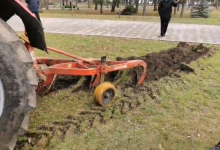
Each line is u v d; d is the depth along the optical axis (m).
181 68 5.39
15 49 2.04
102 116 3.46
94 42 8.17
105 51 7.02
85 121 3.29
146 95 4.14
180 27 12.43
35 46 2.75
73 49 7.16
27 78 2.09
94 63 4.19
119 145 2.87
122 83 4.59
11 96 2.06
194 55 6.57
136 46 7.67
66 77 4.57
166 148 2.85
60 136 2.98
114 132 3.11
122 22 13.91
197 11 21.55
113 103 3.87
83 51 6.96
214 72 5.30
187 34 10.16
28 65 2.11
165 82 4.68
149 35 9.74
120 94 4.18
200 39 9.02
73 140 2.92
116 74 4.77
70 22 13.45
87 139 2.95
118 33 10.05
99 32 10.18
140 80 4.57
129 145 2.88
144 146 2.87
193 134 3.11
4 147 2.12
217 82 4.75
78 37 8.96
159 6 9.27
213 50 7.04
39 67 3.43
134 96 4.11
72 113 3.52
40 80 3.21
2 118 2.07
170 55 6.44
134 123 3.33
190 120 3.43
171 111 3.66
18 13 2.46
